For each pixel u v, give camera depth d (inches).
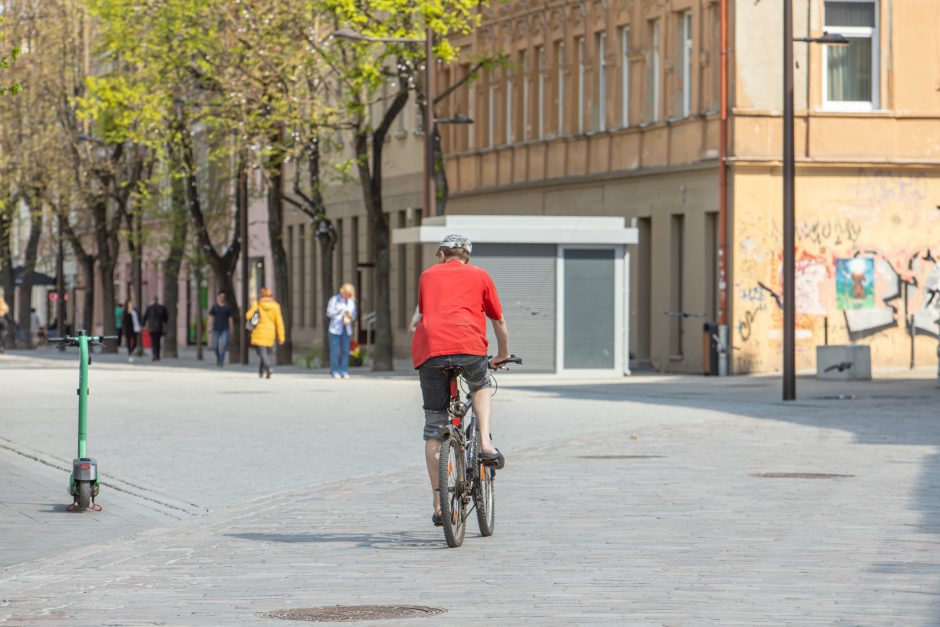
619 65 3223.4
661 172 3043.8
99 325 6633.9
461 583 716.0
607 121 3257.9
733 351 2854.3
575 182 3339.1
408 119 4128.9
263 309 2866.6
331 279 3476.9
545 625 610.5
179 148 3560.5
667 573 735.1
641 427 1617.9
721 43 2866.6
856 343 2903.5
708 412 1862.7
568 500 1016.2
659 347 3063.5
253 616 638.5
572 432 1584.6
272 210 3619.6
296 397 2231.8
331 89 3191.4
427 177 2785.4
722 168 2856.8
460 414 858.1
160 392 2378.2
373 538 865.5
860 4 2923.2
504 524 912.3
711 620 617.3
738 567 749.3
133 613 647.1
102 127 4446.4
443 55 2925.7
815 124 2886.3
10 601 676.7
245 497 1080.8
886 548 803.4
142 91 3383.4
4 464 1320.1
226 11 3166.8
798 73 2896.2
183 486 1146.0
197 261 4101.9
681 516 933.8
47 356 4510.3
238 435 1579.7
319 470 1248.2
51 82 4463.6
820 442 1433.3
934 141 2925.7
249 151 3341.5
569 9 3388.3
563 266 2851.9
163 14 3257.9
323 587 709.3
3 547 856.3
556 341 2851.9
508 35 3649.1
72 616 641.0
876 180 2910.9
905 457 1285.7
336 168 3275.1
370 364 3513.8
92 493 1010.1
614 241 2856.8
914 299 2920.8
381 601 671.1
